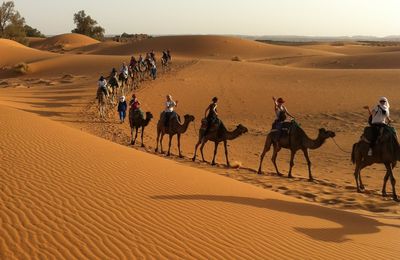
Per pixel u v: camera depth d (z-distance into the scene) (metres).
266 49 112.56
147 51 107.50
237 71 55.88
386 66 78.81
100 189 10.27
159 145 24.89
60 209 8.62
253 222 9.56
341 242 9.33
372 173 20.25
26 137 15.17
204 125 20.31
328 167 21.38
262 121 32.88
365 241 9.71
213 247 7.79
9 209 8.31
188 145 25.69
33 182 10.16
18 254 6.61
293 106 36.25
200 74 53.31
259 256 7.72
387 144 15.24
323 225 10.48
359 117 32.03
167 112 21.94
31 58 88.19
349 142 26.19
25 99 41.94
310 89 42.59
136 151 17.14
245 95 40.72
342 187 17.33
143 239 7.68
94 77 62.69
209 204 10.36
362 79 46.38
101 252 6.97
